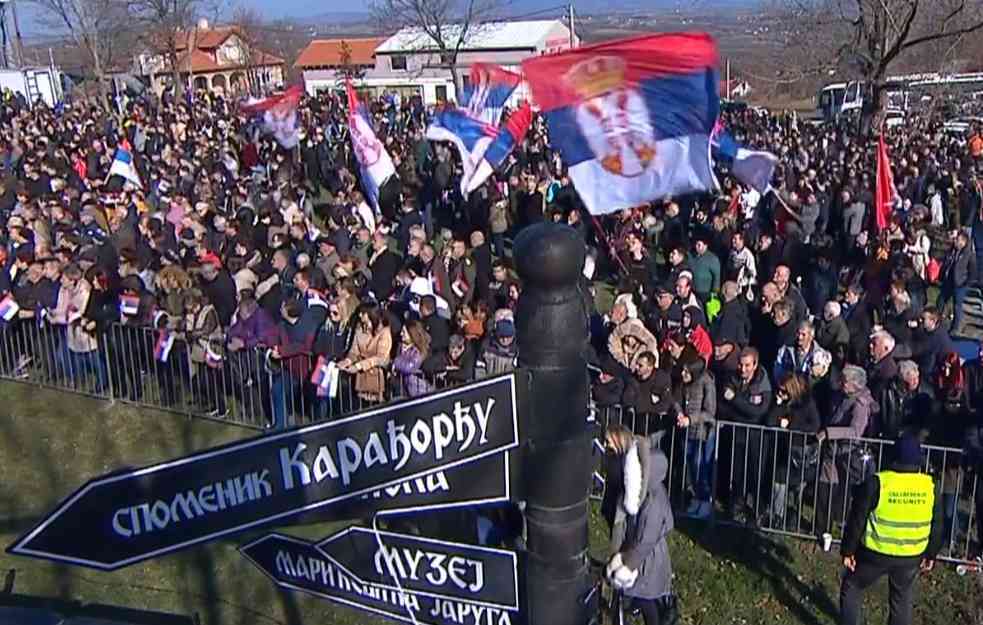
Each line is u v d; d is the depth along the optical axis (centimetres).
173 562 817
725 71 3691
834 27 2836
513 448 249
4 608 380
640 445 596
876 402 848
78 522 227
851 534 626
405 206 1769
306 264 1180
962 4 2377
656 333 1068
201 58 7562
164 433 1102
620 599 611
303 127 2834
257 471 237
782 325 1034
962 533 839
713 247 1489
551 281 241
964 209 1741
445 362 1001
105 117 3234
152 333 1175
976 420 809
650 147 795
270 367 1086
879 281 1241
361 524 293
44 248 1328
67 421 1145
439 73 6669
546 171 2031
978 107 3400
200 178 2016
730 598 762
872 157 2134
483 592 263
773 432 840
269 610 749
